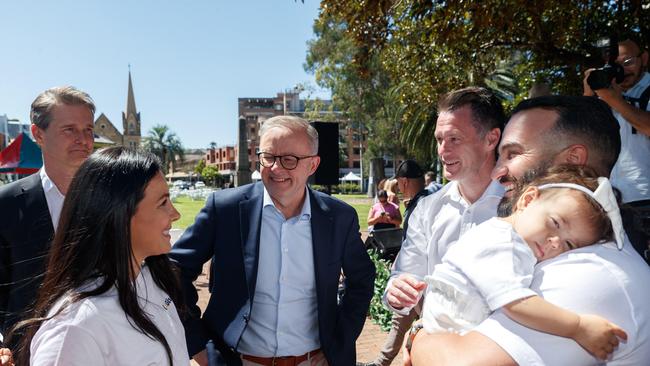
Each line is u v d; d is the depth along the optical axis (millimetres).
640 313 989
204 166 86812
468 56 7543
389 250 6172
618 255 1062
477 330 1074
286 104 83812
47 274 1331
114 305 1275
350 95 32969
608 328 930
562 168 1180
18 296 2186
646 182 2469
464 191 2105
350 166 76688
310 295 2318
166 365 1386
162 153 80625
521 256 1062
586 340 934
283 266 2260
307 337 2305
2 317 2158
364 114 33812
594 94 2283
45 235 2279
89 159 1365
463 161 1988
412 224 2336
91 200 1298
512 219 1170
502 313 1058
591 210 1048
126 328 1280
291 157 2203
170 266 1653
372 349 4469
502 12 5480
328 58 32625
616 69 2268
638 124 2189
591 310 983
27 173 10875
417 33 7406
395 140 33438
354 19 6406
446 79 8133
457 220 2088
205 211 2336
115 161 1346
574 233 1055
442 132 2010
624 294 993
